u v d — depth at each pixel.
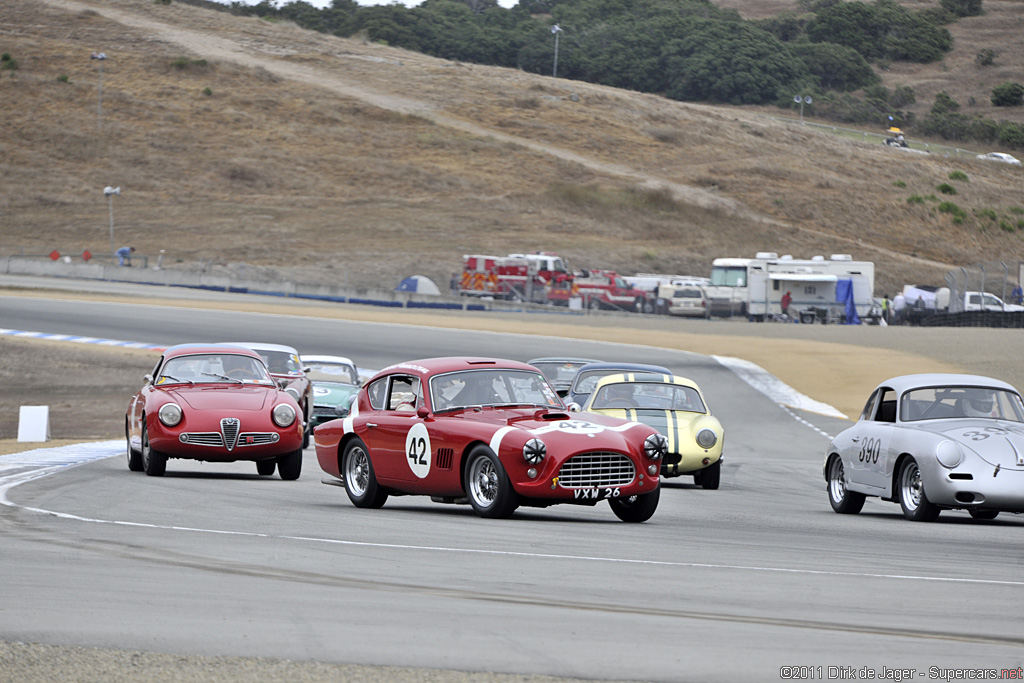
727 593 26.11
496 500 37.53
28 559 29.17
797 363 136.50
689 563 30.14
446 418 39.81
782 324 188.62
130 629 21.98
